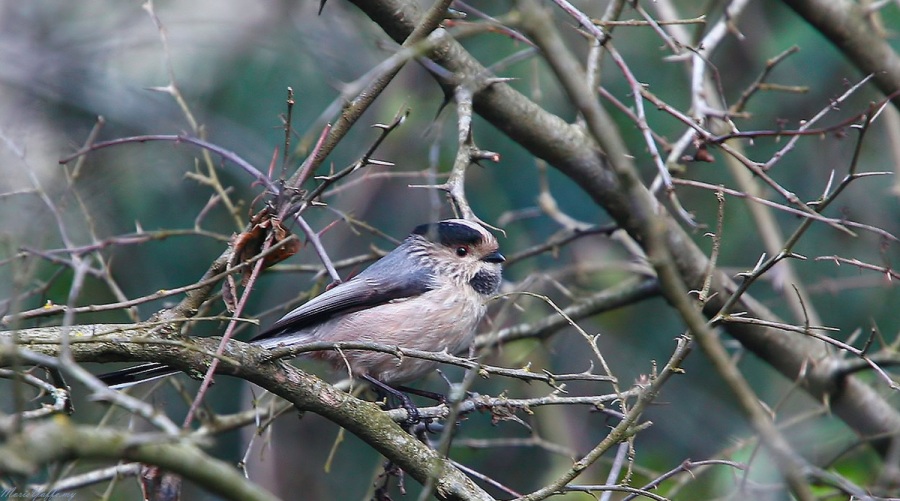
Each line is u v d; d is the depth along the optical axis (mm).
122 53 13836
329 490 13047
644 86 9008
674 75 12547
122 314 11789
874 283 10711
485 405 7418
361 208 13172
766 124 12734
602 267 10797
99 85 13633
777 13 13305
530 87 12367
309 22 14367
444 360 6832
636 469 10109
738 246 12680
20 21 14352
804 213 7559
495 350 10711
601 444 6672
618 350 13289
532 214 11172
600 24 8211
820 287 10883
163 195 12492
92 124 13383
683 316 5883
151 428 10742
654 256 5875
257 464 12672
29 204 10367
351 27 14453
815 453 10070
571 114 12461
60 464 4941
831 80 12602
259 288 13281
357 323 9508
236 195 12812
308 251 13297
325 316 9695
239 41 13836
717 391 13078
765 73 9211
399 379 9734
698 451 12672
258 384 7160
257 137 13195
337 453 13234
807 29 12594
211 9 14578
